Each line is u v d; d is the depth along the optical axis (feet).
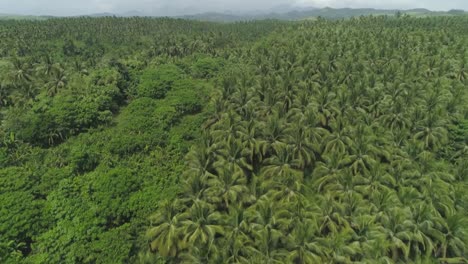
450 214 114.83
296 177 147.43
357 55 274.36
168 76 277.23
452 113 188.03
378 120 181.68
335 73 236.02
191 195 130.31
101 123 214.48
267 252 104.17
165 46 382.01
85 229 122.62
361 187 133.18
